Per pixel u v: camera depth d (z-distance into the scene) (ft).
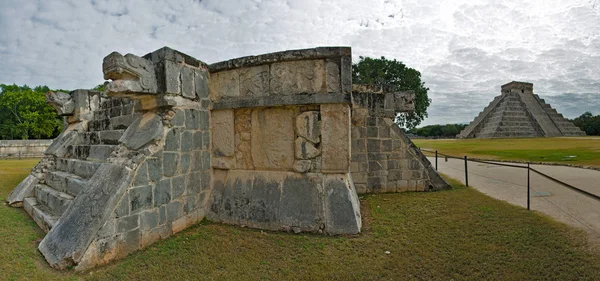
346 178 14.88
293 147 15.07
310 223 13.94
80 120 23.30
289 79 14.94
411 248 12.00
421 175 23.75
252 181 15.57
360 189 23.03
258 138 15.66
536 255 11.10
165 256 11.52
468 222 14.90
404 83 79.36
